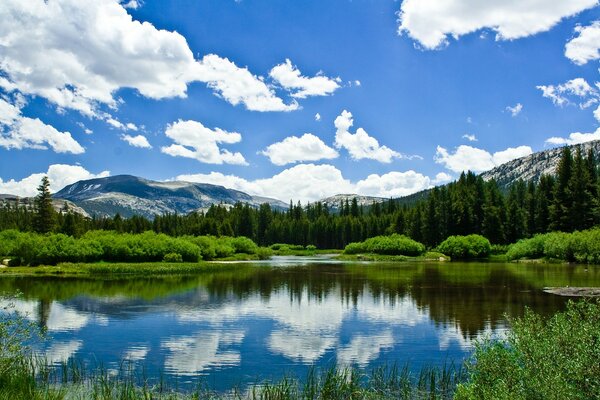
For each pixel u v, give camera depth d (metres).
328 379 16.34
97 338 24.98
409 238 129.75
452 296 40.28
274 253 152.00
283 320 30.11
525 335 11.93
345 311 33.44
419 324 28.78
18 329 17.03
